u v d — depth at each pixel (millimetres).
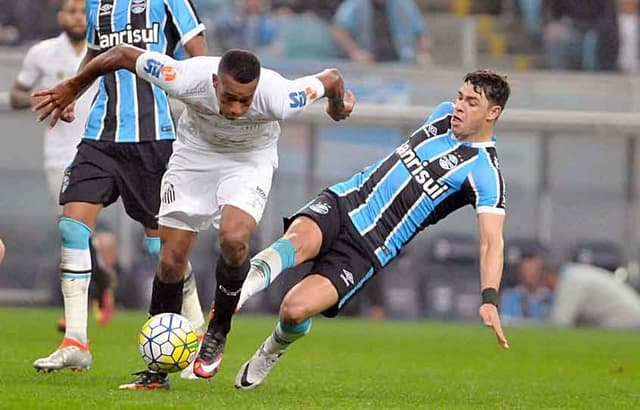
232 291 24344
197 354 25203
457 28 81688
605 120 75812
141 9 30047
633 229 79688
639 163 79562
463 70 75375
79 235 28844
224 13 75812
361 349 43938
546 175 79438
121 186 30094
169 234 25703
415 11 78000
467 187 26453
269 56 76000
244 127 24609
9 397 22734
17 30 74375
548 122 75688
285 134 76250
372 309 69312
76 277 28562
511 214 79375
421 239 75438
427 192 26594
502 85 26469
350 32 77000
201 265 72188
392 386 29781
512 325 67938
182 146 25484
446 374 34656
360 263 26234
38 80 42188
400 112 73938
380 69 74688
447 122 27078
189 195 25391
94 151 29859
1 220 73625
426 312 73062
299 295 25375
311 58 76812
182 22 30234
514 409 24609
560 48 81562
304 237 25859
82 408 21266
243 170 25094
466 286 73812
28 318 51969
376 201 26656
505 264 73688
